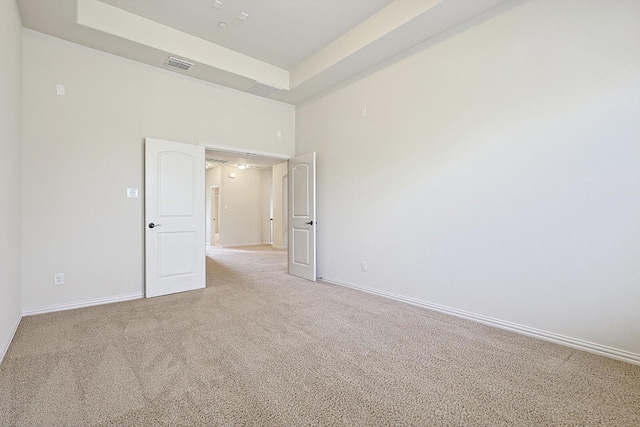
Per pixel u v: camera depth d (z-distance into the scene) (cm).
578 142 229
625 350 210
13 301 254
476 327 273
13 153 254
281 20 334
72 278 326
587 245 225
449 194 308
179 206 391
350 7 313
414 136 339
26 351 221
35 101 307
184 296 373
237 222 1004
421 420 149
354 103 412
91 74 338
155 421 147
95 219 340
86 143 335
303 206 483
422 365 203
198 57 367
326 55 389
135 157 367
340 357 214
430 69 323
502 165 269
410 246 345
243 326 273
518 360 211
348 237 422
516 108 260
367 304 342
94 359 209
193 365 202
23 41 301
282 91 459
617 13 212
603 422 148
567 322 235
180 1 303
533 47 250
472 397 167
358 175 407
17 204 274
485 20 279
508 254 266
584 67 226
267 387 176
